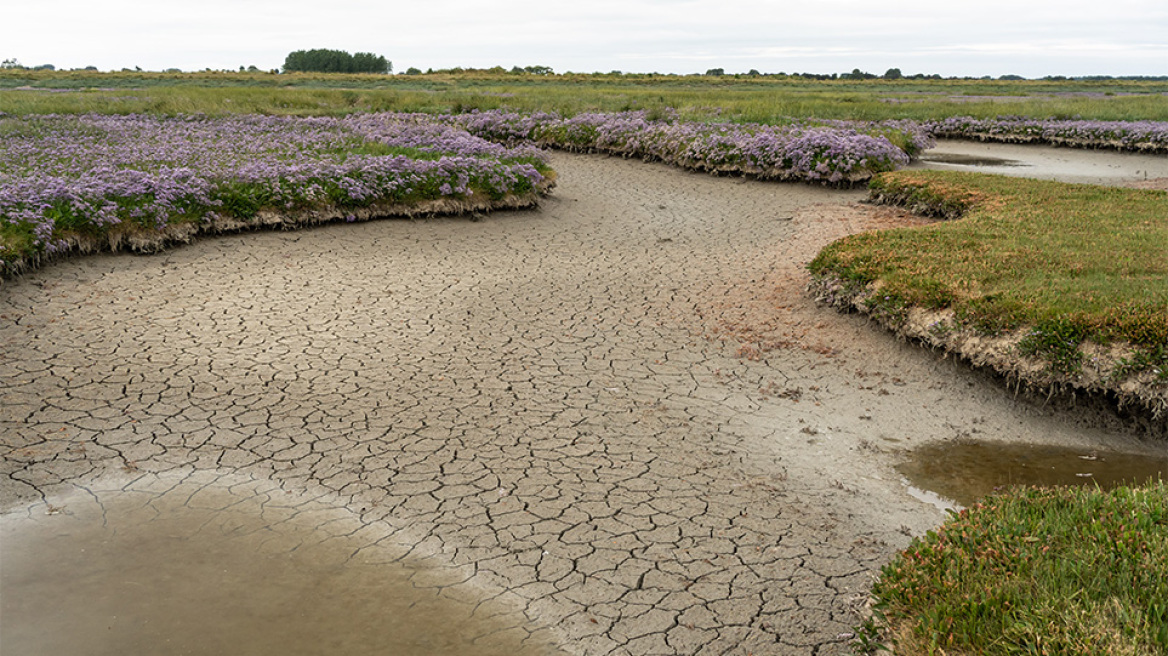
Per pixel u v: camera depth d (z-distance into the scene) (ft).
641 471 18.28
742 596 13.79
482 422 20.45
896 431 21.11
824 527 16.16
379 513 16.24
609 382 23.36
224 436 19.22
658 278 33.86
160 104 87.76
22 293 27.89
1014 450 20.18
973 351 23.22
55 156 46.09
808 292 30.96
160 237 34.01
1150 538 12.28
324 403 21.17
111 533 15.28
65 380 21.71
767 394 23.04
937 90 219.41
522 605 13.52
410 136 60.13
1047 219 36.35
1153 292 23.75
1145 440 20.68
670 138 67.87
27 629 12.53
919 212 46.93
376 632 12.70
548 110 91.25
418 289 31.22
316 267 33.37
